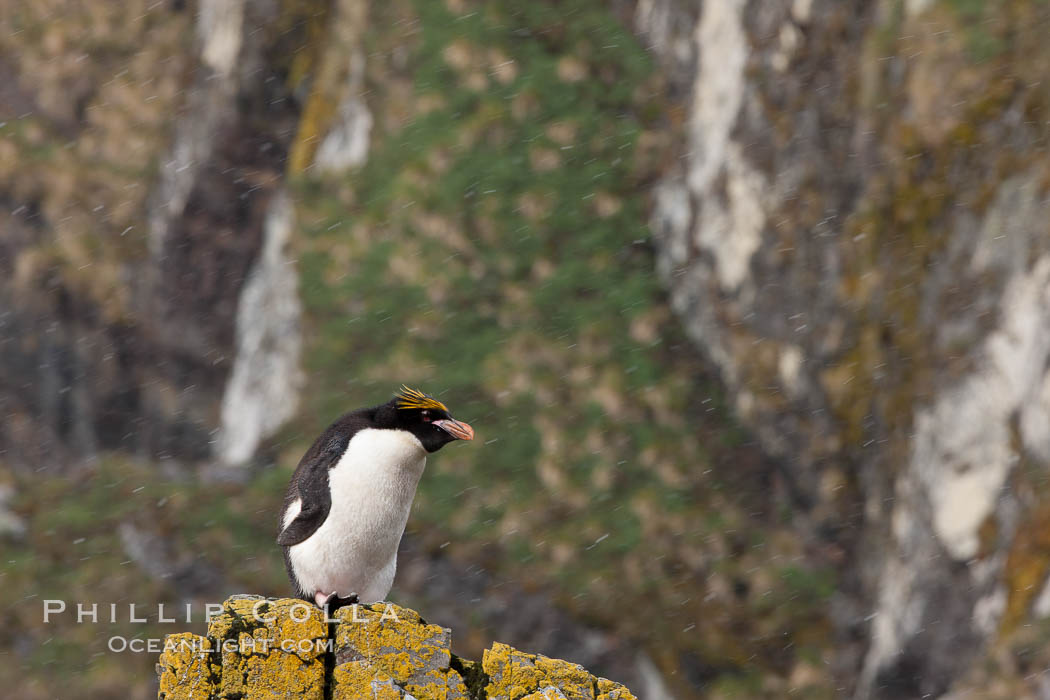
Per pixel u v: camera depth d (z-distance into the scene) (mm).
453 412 31797
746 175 35500
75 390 38812
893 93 33219
